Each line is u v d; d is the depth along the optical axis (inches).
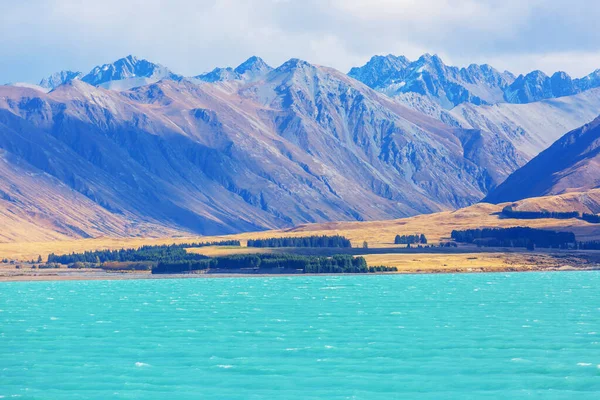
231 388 7691.9
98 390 7657.5
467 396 7293.3
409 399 7214.6
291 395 7386.8
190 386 7790.4
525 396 7273.6
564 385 7647.6
